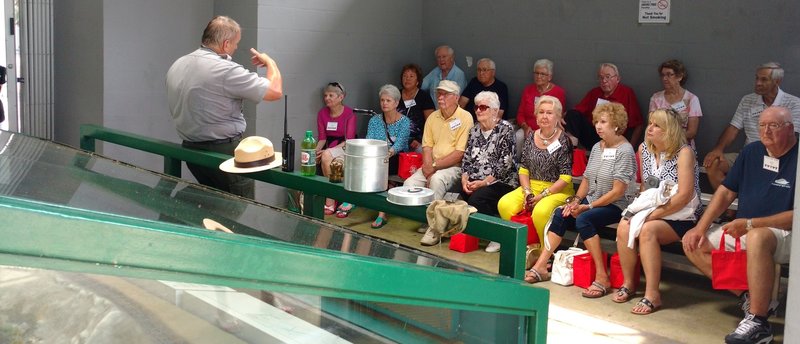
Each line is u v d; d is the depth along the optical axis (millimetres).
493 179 5969
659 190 4805
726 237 4531
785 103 5832
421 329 1484
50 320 1122
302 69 7145
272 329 1234
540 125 5695
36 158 2029
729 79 6328
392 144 6938
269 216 1907
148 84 6941
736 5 6234
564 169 5660
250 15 6871
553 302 4902
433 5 7941
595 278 5148
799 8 5961
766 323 4234
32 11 7047
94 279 1132
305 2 7078
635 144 6703
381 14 7680
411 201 3004
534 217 5531
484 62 7266
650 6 6629
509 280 1804
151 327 1141
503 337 1803
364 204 3240
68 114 7145
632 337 4355
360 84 7621
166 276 947
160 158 7160
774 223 4293
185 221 1662
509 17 7445
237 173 3895
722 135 6129
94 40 6730
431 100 7359
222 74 4262
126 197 1729
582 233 5125
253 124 6945
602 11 6891
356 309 1330
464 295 1594
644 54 6723
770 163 4379
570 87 7152
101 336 1113
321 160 6965
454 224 2846
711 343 4293
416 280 1430
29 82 7125
